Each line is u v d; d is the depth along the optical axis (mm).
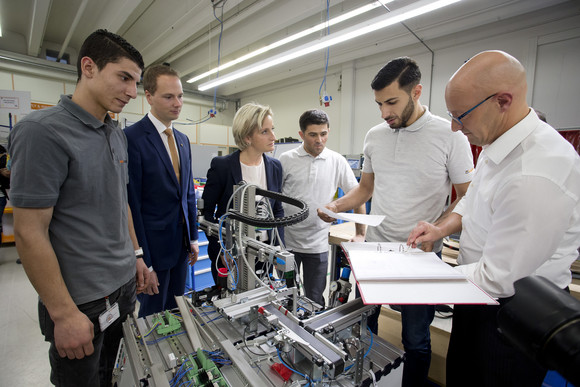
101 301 984
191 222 1636
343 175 1833
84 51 890
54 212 865
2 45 5352
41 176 780
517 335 308
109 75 898
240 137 1435
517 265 660
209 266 2539
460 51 3969
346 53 4824
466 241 948
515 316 315
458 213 1047
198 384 615
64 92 5609
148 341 792
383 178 1274
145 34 4977
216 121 7922
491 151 775
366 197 1500
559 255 788
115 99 942
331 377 588
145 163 1329
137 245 1278
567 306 279
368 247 989
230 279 953
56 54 5930
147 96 1432
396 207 1228
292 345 680
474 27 3727
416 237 940
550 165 655
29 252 777
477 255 903
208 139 6633
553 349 259
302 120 1657
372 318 1251
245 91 7777
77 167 870
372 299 629
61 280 833
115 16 3846
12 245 3818
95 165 928
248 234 971
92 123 925
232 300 842
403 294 651
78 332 841
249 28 4359
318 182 1690
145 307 1473
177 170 1517
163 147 1398
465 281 714
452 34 3990
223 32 4797
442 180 1168
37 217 785
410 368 1142
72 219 892
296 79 6324
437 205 1196
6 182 3215
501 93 698
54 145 810
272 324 748
